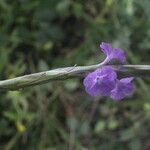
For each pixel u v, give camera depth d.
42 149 0.21
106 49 0.08
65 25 0.24
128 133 0.21
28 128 0.22
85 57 0.23
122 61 0.08
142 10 0.23
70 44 0.24
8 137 0.22
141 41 0.23
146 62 0.23
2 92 0.22
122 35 0.23
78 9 0.24
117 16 0.23
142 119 0.22
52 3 0.24
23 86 0.08
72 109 0.22
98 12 0.24
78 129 0.22
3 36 0.23
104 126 0.22
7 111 0.22
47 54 0.24
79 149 0.21
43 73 0.08
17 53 0.23
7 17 0.23
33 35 0.23
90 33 0.24
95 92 0.08
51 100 0.22
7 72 0.23
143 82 0.22
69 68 0.08
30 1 0.24
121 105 0.22
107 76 0.08
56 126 0.22
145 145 0.21
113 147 0.21
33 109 0.22
